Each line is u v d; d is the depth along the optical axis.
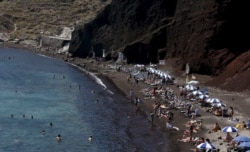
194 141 73.38
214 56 132.88
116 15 180.62
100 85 125.75
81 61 174.12
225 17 135.75
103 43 178.75
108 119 89.31
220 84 115.81
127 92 115.94
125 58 163.25
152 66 149.75
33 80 130.62
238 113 88.75
